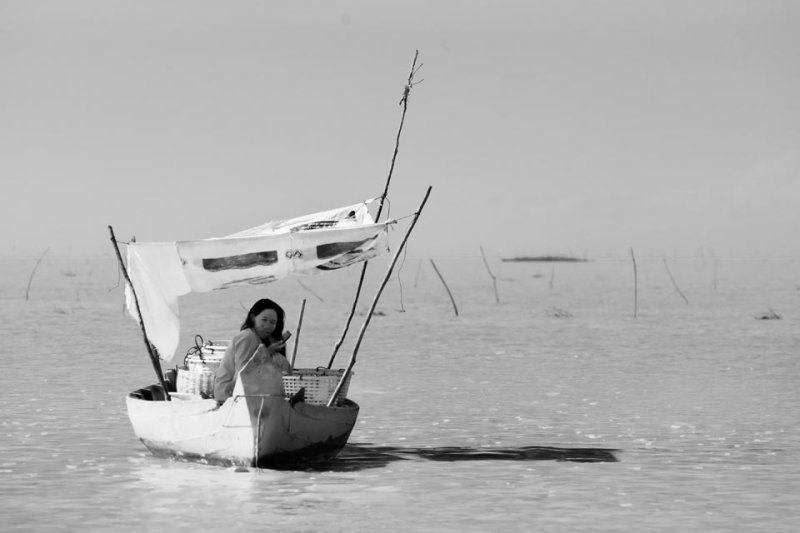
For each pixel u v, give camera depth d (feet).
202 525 125.80
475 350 391.45
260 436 152.56
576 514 132.16
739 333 478.59
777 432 199.52
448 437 192.03
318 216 176.86
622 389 270.87
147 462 163.02
